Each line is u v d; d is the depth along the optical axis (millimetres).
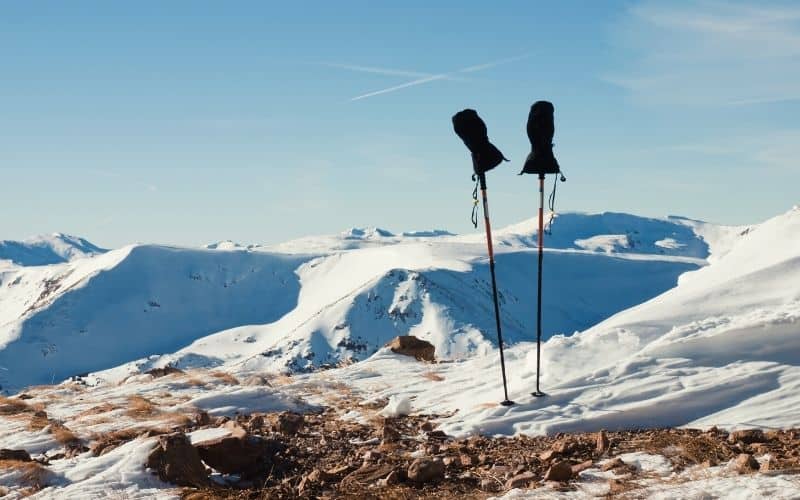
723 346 13430
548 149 12594
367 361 22094
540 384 13625
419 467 9602
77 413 15258
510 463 10141
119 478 9258
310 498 9023
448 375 17703
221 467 10547
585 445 10609
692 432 11109
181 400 16188
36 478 9445
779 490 7410
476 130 12477
